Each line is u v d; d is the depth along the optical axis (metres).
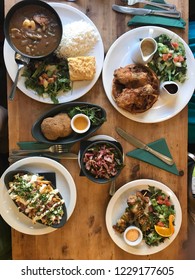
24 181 0.71
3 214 0.73
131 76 0.73
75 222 0.75
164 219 0.75
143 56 0.72
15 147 0.74
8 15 0.69
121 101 0.73
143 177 0.77
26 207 0.72
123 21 0.76
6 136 0.83
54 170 0.74
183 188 0.77
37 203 0.71
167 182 0.77
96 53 0.75
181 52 0.76
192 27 0.85
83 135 0.73
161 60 0.75
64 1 0.75
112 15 0.76
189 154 0.80
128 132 0.76
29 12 0.70
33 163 0.74
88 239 0.76
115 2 0.76
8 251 0.82
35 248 0.75
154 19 0.76
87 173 0.73
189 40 0.84
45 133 0.72
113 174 0.73
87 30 0.72
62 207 0.73
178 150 0.77
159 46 0.75
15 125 0.74
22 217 0.74
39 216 0.71
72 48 0.72
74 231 0.75
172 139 0.77
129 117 0.75
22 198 0.72
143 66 0.75
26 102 0.74
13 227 0.73
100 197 0.75
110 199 0.75
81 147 0.74
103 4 0.75
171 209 0.76
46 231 0.73
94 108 0.73
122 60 0.76
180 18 0.77
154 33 0.76
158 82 0.74
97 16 0.75
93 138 0.74
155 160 0.76
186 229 0.78
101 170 0.72
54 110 0.72
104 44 0.76
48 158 0.73
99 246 0.76
